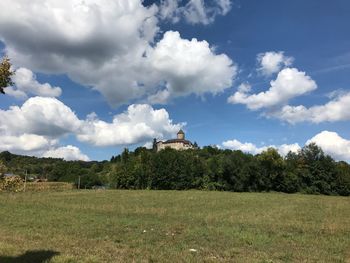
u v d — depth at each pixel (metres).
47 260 15.43
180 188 114.62
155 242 21.61
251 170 109.44
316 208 49.16
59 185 103.19
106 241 21.59
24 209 40.06
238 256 18.20
